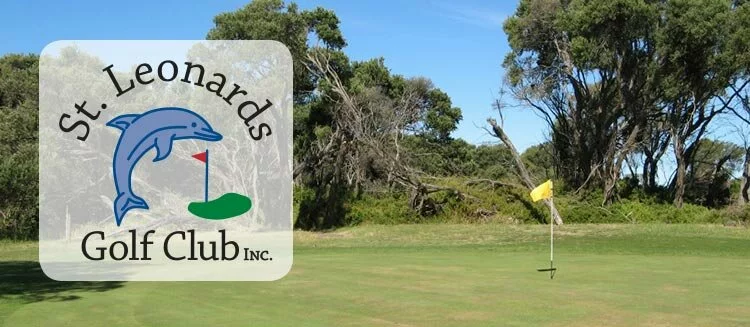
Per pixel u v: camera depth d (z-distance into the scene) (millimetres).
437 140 55719
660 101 41000
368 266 16125
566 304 10375
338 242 28266
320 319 9336
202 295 11664
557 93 43031
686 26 35688
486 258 18266
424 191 38312
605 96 40719
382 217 38281
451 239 29016
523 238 28031
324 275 14336
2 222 33344
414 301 10773
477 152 56625
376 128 38500
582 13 36500
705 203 44438
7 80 40000
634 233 29078
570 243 24344
